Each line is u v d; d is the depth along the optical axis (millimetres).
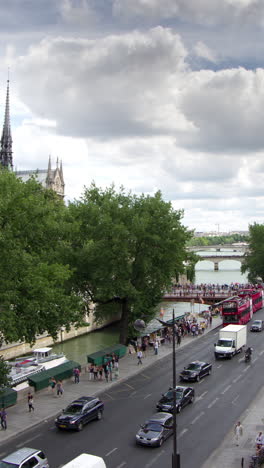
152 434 39969
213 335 91500
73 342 96250
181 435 41844
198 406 49656
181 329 90562
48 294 48312
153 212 78250
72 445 40250
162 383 59094
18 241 49031
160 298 85125
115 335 104812
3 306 44469
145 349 77875
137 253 77188
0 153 190375
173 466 31891
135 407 50062
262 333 92000
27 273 49094
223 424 44219
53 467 35844
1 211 47906
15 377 58469
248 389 55312
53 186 190125
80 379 61719
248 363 68250
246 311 101312
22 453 33438
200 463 36219
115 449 39219
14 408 50344
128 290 73188
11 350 79812
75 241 76188
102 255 71938
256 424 43969
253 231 170500
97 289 73750
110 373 61031
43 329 51469
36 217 53594
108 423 45438
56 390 56625
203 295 138375
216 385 57438
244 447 38969
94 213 75812
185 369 60969
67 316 51625
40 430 44125
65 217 75062
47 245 58125
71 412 44562
